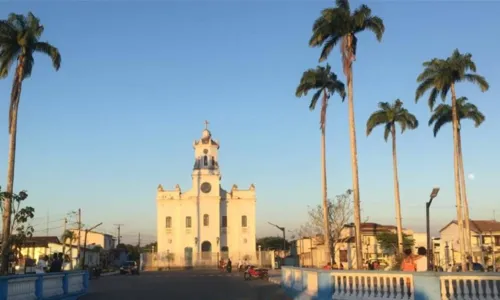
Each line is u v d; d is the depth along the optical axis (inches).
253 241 3686.0
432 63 1866.4
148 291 1218.0
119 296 1066.1
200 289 1291.8
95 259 3629.4
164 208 3678.6
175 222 3661.4
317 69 1811.0
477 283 581.9
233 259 3590.1
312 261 3216.0
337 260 2770.7
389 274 661.3
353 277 721.0
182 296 1069.1
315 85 1814.7
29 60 1379.2
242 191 3754.9
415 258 717.9
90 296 1067.9
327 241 1761.8
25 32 1349.7
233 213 3727.9
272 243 4830.2
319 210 2942.9
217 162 3764.8
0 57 1366.9
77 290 1048.8
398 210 2204.7
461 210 1846.7
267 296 1087.0
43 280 830.5
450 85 1862.7
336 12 1365.7
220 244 3663.9
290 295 1083.9
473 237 2719.0
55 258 1165.7
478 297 577.3
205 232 3639.3
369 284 694.5
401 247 2148.1
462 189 2047.2
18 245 1136.2
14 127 1342.3
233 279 1914.4
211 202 3668.8
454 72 1843.0
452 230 2957.7
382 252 2721.5
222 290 1256.2
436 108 2059.5
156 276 2329.0
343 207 2753.4
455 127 1859.0
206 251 3634.4
